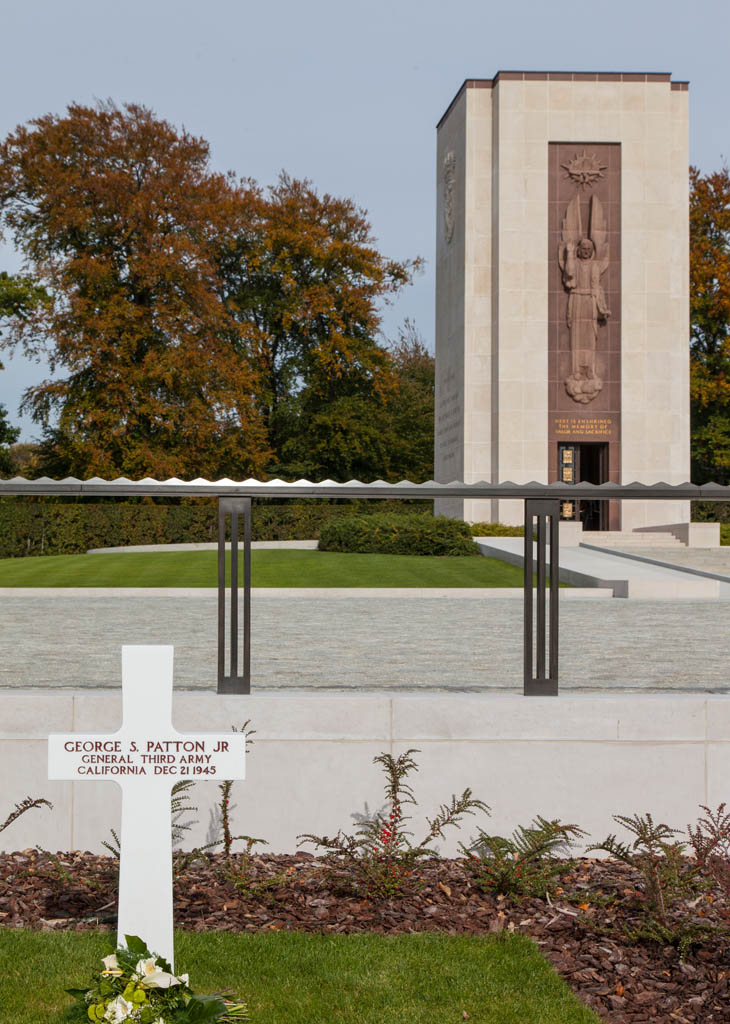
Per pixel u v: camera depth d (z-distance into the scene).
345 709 6.62
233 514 6.70
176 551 33.66
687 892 5.61
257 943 5.13
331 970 4.84
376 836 6.19
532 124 37.56
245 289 54.31
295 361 54.56
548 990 4.67
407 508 45.44
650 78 37.75
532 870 5.93
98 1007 4.23
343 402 53.19
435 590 21.53
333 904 5.73
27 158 41.12
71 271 40.75
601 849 6.28
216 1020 4.27
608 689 9.31
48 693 6.65
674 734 6.68
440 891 5.99
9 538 35.22
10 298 43.59
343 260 52.19
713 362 50.16
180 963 4.88
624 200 37.75
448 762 6.64
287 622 16.25
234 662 6.75
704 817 6.67
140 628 15.20
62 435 44.19
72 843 6.63
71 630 14.93
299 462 53.12
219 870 6.21
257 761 6.61
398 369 64.25
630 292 37.88
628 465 37.84
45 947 5.05
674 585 20.86
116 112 41.72
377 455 54.28
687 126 38.34
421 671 10.86
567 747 6.66
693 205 50.19
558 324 37.81
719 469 51.72
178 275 41.91
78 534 37.47
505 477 37.41
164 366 41.84
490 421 38.03
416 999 4.58
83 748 4.64
